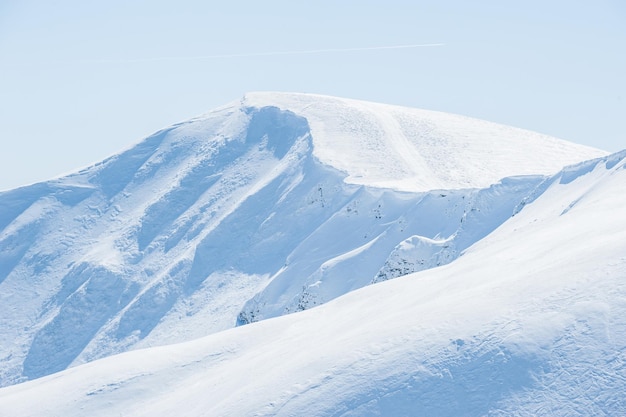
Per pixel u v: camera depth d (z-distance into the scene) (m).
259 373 71.06
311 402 58.25
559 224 80.94
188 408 73.38
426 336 59.72
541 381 50.53
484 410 50.59
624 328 51.34
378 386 56.50
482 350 55.16
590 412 46.78
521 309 57.75
